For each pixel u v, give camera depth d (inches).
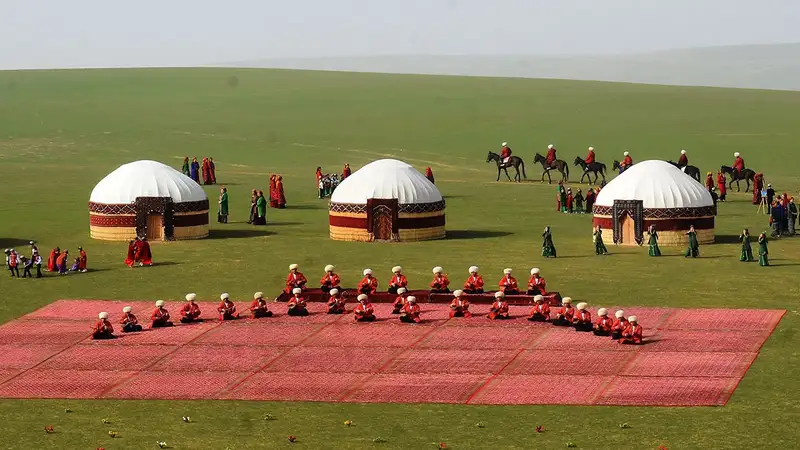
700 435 1363.2
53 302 2075.5
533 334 1815.9
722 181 3479.3
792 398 1491.1
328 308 1968.5
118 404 1517.0
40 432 1412.4
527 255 2517.2
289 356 1713.8
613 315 1937.7
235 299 2091.5
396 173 2768.2
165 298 2103.8
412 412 1465.3
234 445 1355.8
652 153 5049.2
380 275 2293.3
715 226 2947.8
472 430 1393.9
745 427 1387.8
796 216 2812.5
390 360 1685.5
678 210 2635.3
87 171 4357.8
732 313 1936.5
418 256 2512.3
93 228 2773.1
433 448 1336.1
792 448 1318.9
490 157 4111.7
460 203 3447.3
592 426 1401.3
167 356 1724.9
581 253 2539.4
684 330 1831.9
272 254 2541.8
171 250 2598.4
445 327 1862.7
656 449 1320.1
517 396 1520.7
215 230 2915.8
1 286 2207.2
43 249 2623.0
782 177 4311.0
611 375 1601.9
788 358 1668.3
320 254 2544.3
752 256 2437.3
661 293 2095.2
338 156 5017.2
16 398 1545.3
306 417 1453.0
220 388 1573.6
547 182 4052.7
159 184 2760.8
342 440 1366.9
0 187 3796.8
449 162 4867.1
